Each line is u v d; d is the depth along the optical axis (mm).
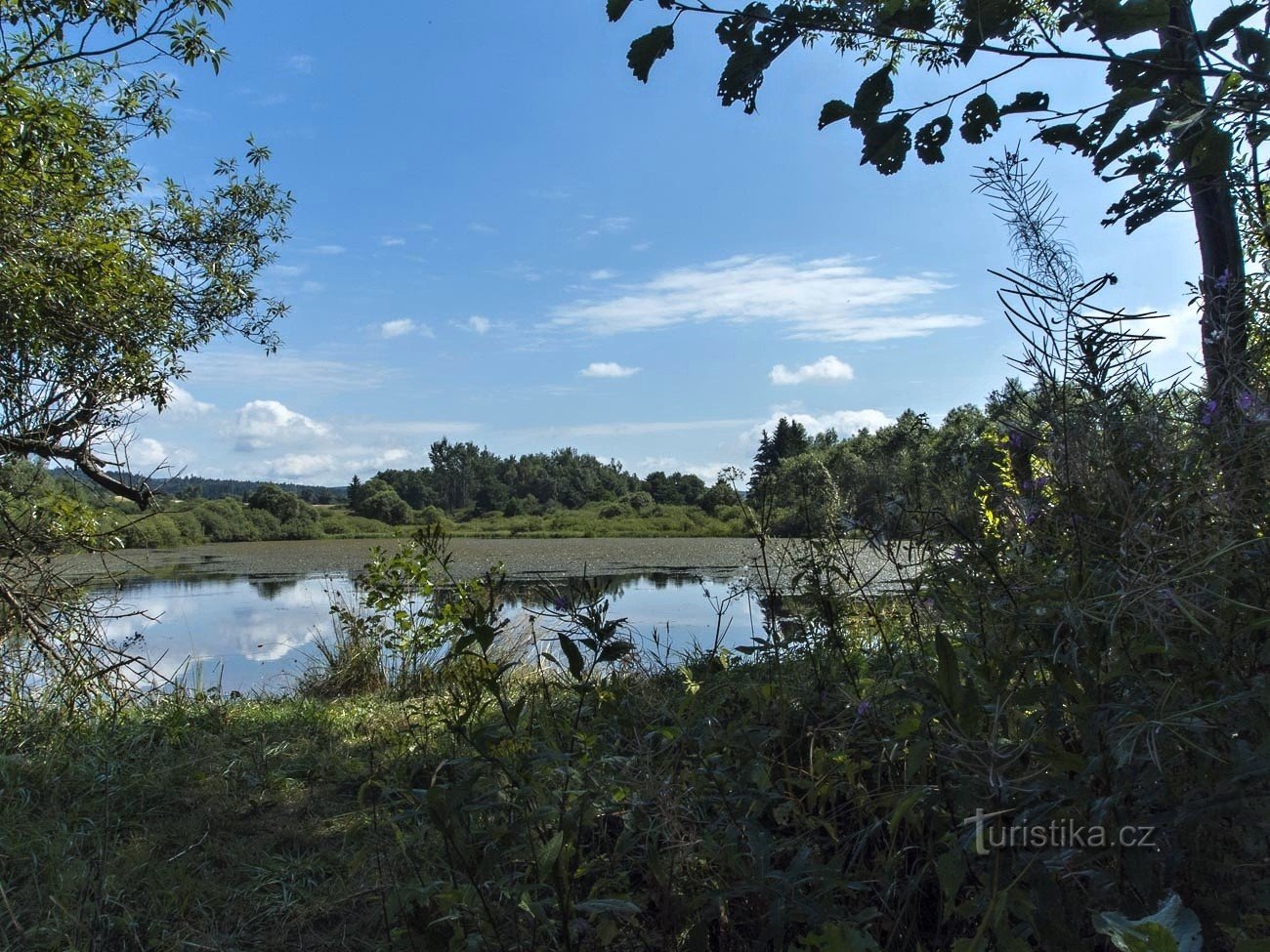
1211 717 1313
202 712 4773
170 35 5348
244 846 2967
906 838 1808
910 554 2160
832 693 2285
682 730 1964
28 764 3592
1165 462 1571
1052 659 1377
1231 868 1296
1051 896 1238
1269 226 1916
